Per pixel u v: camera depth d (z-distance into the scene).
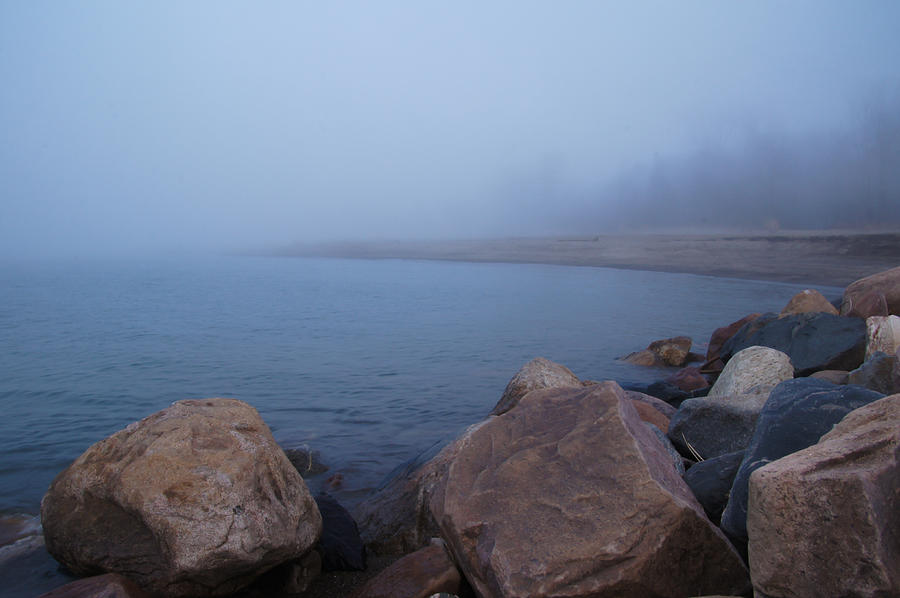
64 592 3.61
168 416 4.70
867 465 2.72
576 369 13.48
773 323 10.69
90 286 40.06
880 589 2.45
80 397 11.80
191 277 49.19
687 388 10.75
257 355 15.87
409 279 42.53
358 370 13.86
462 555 3.46
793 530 2.67
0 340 18.52
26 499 6.86
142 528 4.15
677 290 29.97
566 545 3.11
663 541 3.08
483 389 11.88
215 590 4.09
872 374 6.05
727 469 4.48
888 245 38.41
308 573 4.61
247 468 4.25
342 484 7.18
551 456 3.65
